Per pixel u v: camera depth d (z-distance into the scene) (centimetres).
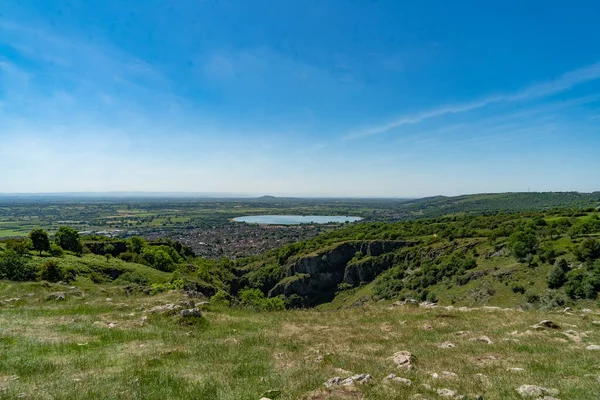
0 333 1453
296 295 12394
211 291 6919
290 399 866
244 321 1994
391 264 12150
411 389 916
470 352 1328
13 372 1047
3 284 3503
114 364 1179
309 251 13700
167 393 926
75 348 1330
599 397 829
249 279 13575
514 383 957
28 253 6347
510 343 1414
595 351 1256
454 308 2405
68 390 905
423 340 1567
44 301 2362
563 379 982
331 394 876
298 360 1286
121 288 3534
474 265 8800
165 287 3850
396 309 2403
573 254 6669
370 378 1020
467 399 845
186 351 1352
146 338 1534
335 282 12975
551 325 1692
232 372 1123
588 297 5072
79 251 7981
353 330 1795
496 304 6556
